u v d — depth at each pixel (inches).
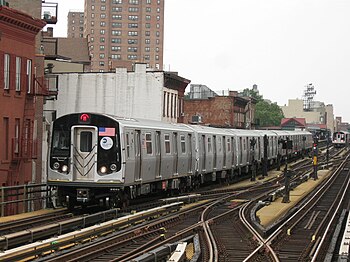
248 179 2193.7
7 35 1421.0
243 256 703.1
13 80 1454.2
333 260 666.8
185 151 1421.0
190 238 803.4
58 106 2442.2
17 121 1501.0
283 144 1980.8
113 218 927.7
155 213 997.8
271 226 912.3
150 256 599.2
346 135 5064.0
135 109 2413.9
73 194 1042.1
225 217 1080.8
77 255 642.2
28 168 1577.3
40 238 732.0
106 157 1016.9
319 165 2847.0
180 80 2610.7
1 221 876.0
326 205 1375.5
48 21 2101.4
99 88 2431.1
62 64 2586.1
